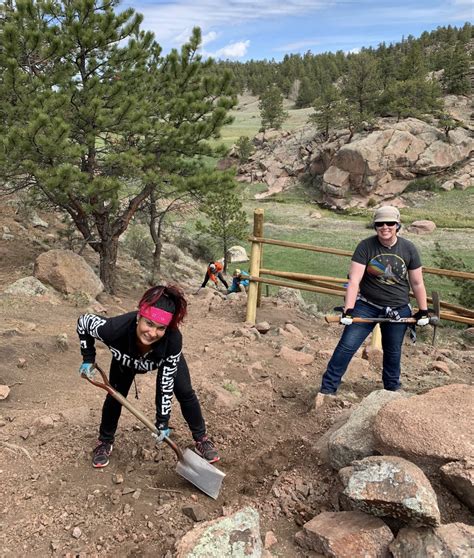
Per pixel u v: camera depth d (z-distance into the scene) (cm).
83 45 1088
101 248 1223
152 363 317
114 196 1066
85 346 331
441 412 320
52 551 284
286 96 16138
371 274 446
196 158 1299
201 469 338
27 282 939
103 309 934
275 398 505
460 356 734
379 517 280
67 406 475
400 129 5800
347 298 444
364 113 6191
